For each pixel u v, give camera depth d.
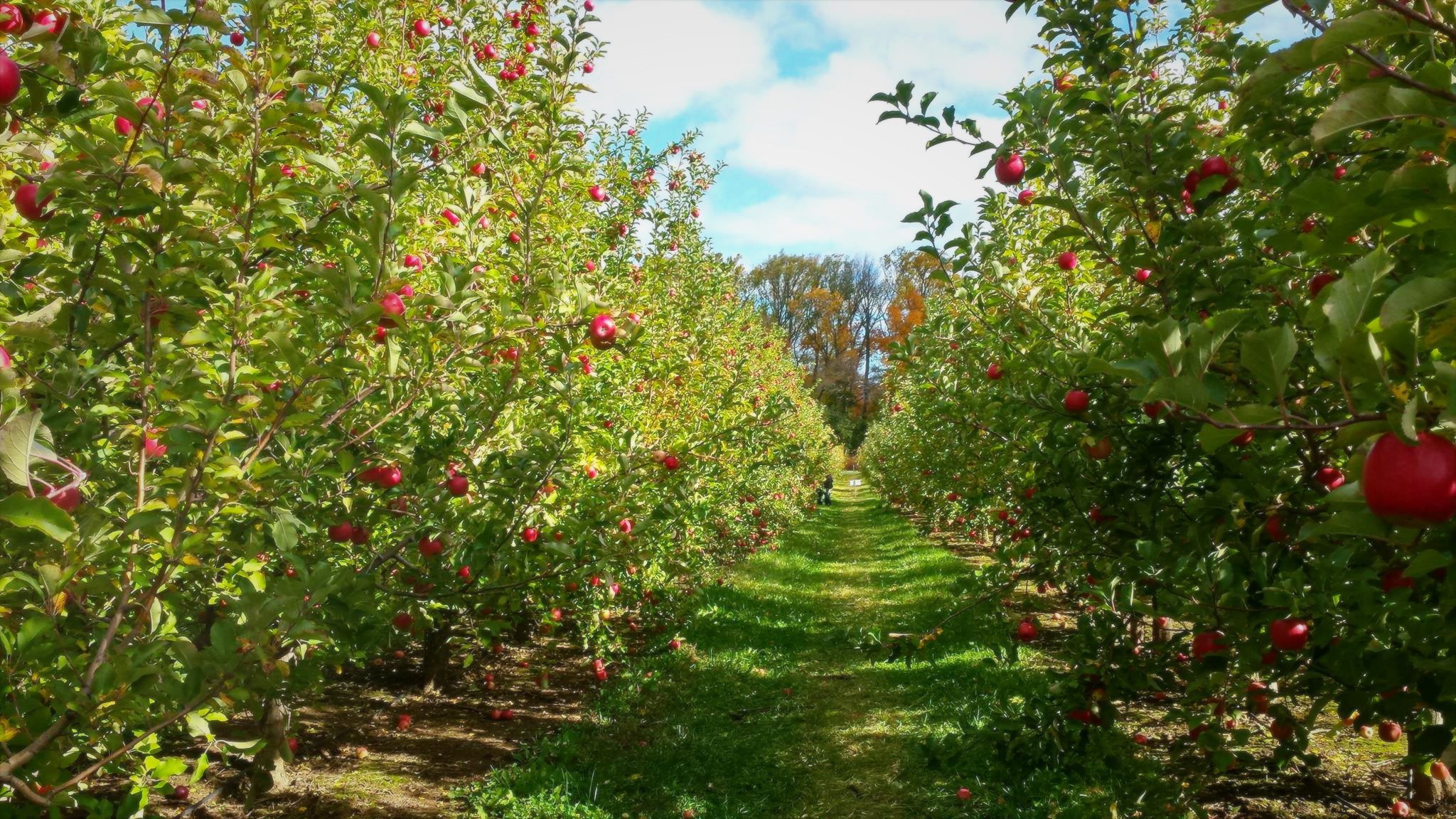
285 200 2.39
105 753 2.23
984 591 4.52
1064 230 3.24
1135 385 3.18
